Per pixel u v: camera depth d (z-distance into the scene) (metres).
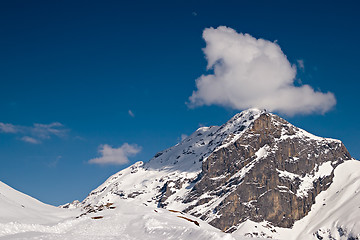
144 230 69.75
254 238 71.25
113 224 77.25
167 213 93.31
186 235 55.81
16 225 66.94
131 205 95.19
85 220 79.69
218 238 49.66
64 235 61.66
